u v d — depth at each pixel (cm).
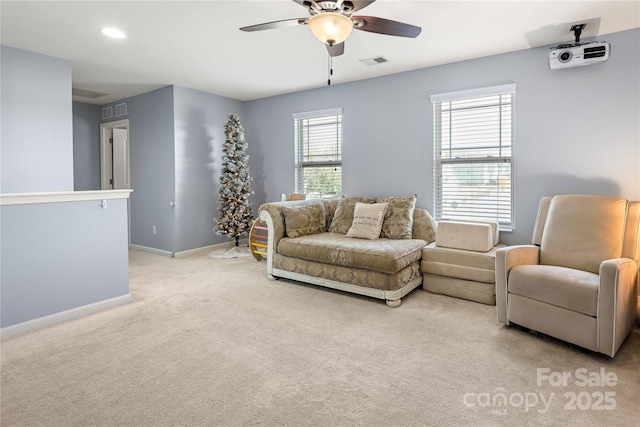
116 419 170
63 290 288
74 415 173
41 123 386
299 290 370
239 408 179
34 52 378
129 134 579
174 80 485
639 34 314
